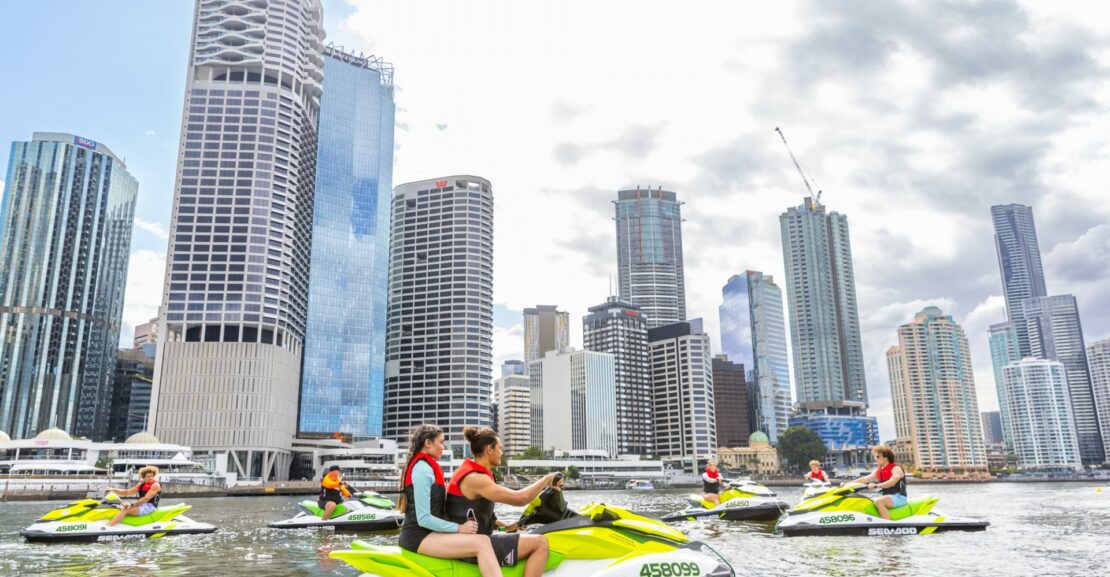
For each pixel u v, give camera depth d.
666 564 9.40
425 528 8.78
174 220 169.62
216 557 18.06
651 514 37.72
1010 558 16.58
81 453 130.75
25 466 112.56
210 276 166.50
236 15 188.25
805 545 19.16
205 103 177.50
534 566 8.91
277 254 174.25
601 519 9.80
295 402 174.88
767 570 14.98
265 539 22.38
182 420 152.62
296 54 192.12
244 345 157.38
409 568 8.73
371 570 8.88
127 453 134.50
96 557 18.06
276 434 157.75
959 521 21.70
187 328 166.00
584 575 9.27
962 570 14.91
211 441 151.62
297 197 186.75
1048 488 131.25
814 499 22.72
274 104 182.00
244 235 170.38
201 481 127.44
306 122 198.62
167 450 138.38
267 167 176.88
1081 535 22.06
